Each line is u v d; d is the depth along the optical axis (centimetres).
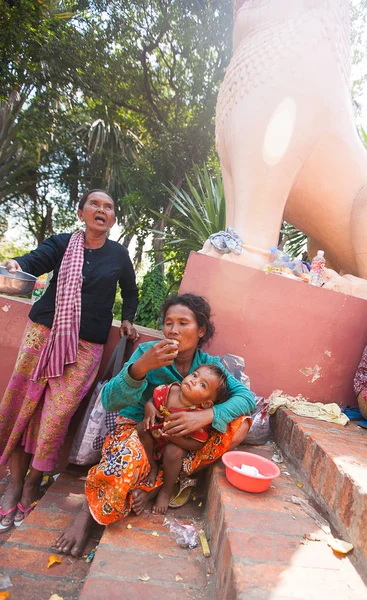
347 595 108
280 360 245
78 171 1422
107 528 157
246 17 280
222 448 175
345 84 271
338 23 265
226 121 279
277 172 261
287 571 114
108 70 1079
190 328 183
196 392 170
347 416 232
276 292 244
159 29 1020
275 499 157
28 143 1117
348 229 294
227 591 113
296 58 254
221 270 243
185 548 150
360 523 126
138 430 175
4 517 200
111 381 175
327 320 246
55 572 149
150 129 1239
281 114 254
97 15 1051
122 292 255
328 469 154
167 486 173
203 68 1066
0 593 135
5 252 1802
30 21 860
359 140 291
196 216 514
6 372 260
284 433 212
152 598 124
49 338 205
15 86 939
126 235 1306
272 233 270
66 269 213
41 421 208
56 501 196
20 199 1495
